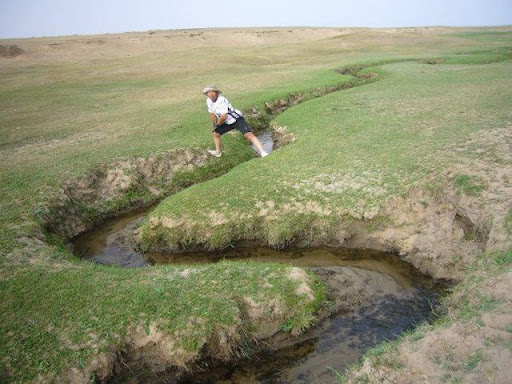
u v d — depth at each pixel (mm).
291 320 7668
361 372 5953
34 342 6949
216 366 7098
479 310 6227
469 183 9797
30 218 10883
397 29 117188
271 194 11281
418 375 5520
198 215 10984
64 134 18703
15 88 33312
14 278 8391
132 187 13688
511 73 24219
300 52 54000
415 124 14977
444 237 9320
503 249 7535
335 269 9469
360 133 14867
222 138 16734
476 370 5230
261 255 10281
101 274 8570
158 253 10773
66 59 61094
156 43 75188
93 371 6680
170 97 26406
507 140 11945
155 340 7148
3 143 17719
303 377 6805
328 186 11203
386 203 10164
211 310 7438
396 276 9078
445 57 38094
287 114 19766
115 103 25547
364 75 31766
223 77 34188
